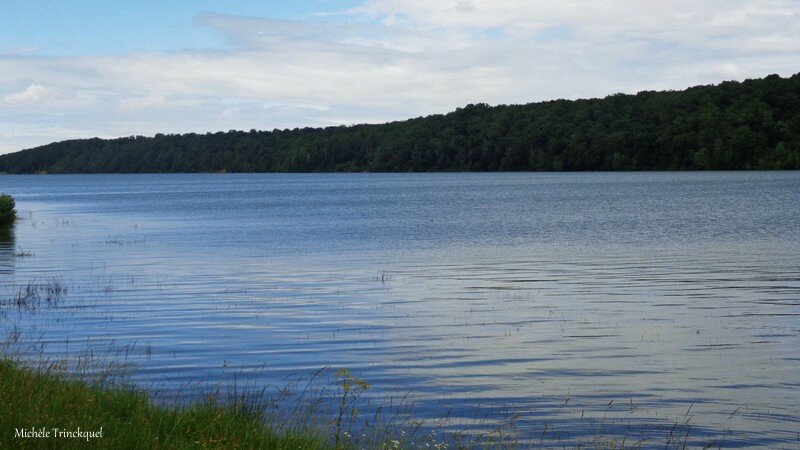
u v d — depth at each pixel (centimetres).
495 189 10744
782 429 1232
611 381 1488
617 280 2712
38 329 1936
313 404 1314
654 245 3800
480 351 1722
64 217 6550
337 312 2175
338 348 1752
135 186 16088
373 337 1861
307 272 2986
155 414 974
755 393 1408
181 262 3331
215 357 1661
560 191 9625
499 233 4584
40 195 11812
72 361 1575
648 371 1554
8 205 5697
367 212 6781
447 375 1534
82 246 4050
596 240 4094
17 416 850
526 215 5966
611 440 1176
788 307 2181
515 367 1589
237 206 8144
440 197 9094
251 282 2734
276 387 1430
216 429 941
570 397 1391
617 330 1922
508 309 2208
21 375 1077
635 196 8094
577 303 2292
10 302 2312
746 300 2297
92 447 805
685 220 5191
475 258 3397
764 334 1859
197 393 1357
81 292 2506
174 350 1720
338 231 4912
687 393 1412
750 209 5972
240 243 4194
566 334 1883
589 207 6675
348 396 1387
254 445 917
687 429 1233
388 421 1246
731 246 3691
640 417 1288
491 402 1364
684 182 10906
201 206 8212
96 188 14975
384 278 2814
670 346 1752
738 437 1200
